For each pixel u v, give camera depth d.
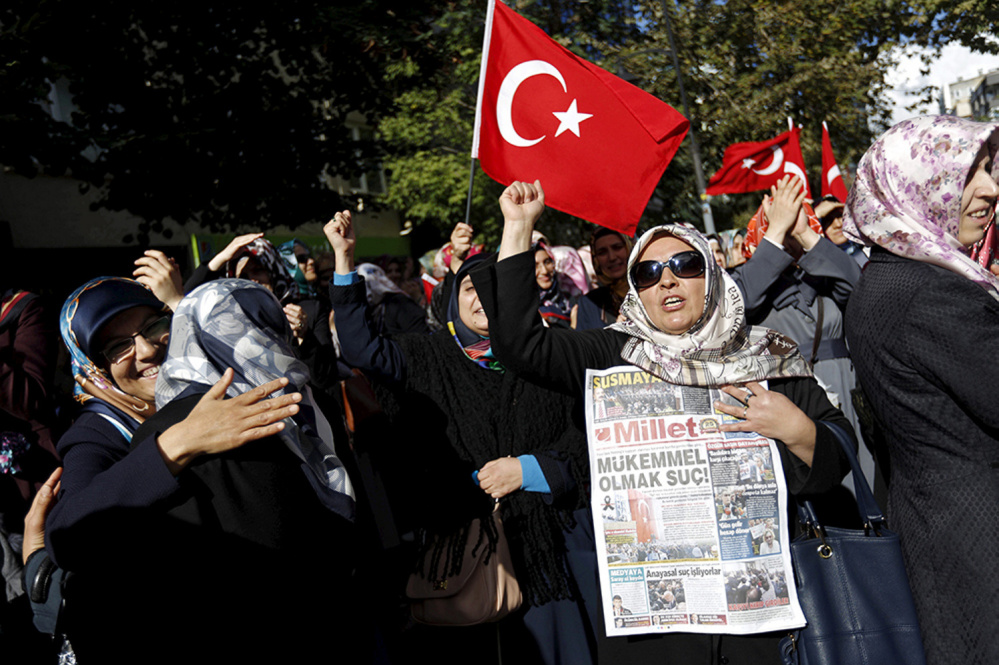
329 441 2.07
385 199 16.58
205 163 7.52
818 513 2.34
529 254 2.25
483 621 2.70
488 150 3.23
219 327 1.91
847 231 2.41
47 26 6.38
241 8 7.63
